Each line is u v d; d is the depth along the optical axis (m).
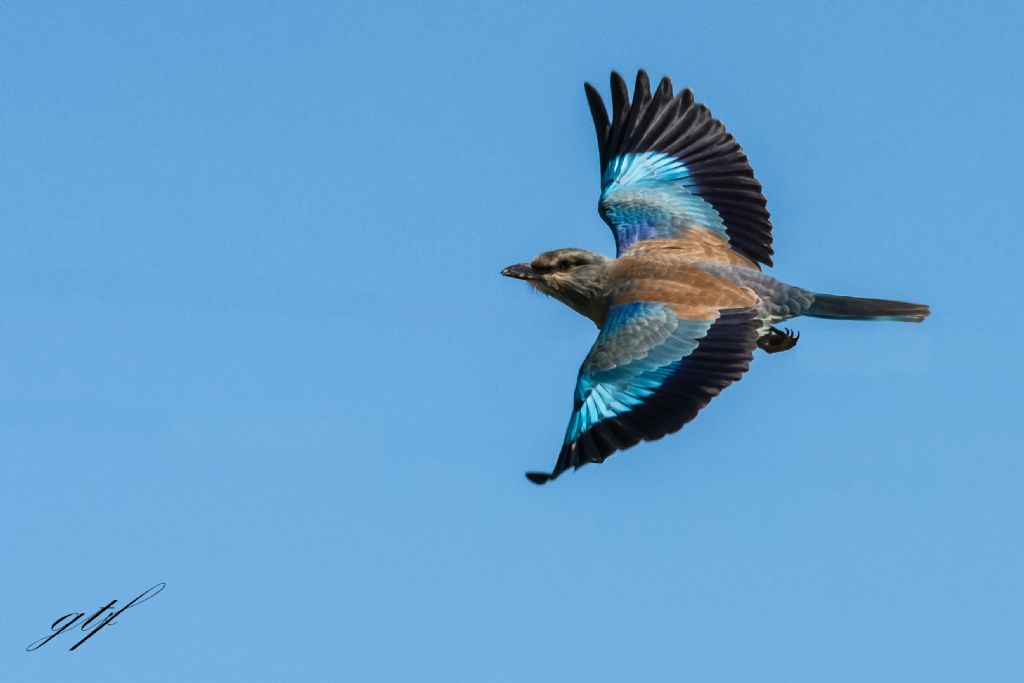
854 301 14.38
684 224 16.02
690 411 13.24
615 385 13.73
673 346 13.84
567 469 13.34
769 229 15.91
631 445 13.19
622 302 14.56
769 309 14.33
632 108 17.00
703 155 16.47
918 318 14.32
